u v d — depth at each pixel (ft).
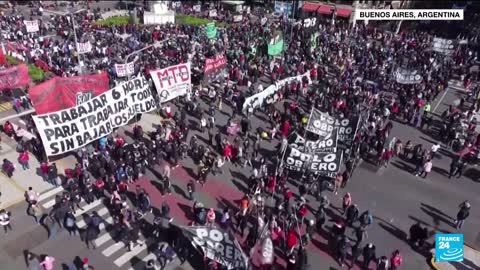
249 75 133.39
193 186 77.00
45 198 75.82
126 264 63.10
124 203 67.82
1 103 108.58
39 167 84.64
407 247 70.85
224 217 68.39
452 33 196.13
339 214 77.36
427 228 75.05
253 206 73.56
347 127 85.76
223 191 81.51
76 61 131.23
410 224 76.54
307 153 78.84
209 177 85.35
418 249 70.44
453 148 102.68
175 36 161.07
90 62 131.03
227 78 126.52
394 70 136.77
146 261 63.77
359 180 88.79
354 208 72.08
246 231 71.20
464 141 101.50
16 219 70.44
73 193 72.13
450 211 80.94
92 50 138.92
